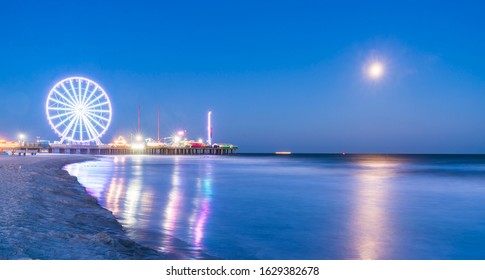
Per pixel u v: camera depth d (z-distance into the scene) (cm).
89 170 3947
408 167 5534
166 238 987
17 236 776
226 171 4153
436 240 1045
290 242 1005
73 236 827
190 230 1107
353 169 4853
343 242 1013
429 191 2255
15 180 1922
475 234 1117
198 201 1736
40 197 1396
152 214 1343
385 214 1445
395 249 953
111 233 959
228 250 912
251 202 1731
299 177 3334
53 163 4278
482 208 1603
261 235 1077
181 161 7288
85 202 1443
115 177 3084
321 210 1521
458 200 1856
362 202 1770
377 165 6306
